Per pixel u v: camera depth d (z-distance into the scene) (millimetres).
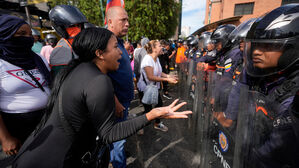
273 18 780
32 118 1231
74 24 1372
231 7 11469
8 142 1076
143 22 8555
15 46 1080
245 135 744
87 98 679
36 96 1218
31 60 1222
